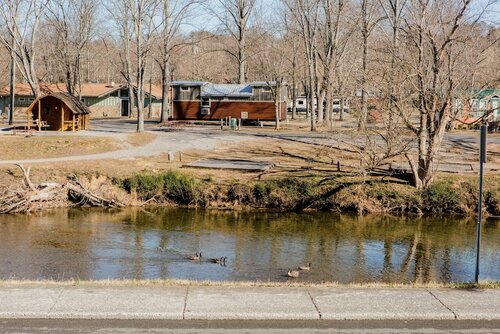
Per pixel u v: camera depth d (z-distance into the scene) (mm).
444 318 10062
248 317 9891
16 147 33000
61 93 43344
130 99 69125
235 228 23406
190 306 10289
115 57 100062
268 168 30375
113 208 26734
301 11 51250
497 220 25375
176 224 23922
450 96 25484
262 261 18672
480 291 11531
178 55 74125
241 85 57875
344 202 26703
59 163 29938
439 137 26391
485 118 30250
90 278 16125
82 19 62188
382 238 22109
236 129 50312
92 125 51562
